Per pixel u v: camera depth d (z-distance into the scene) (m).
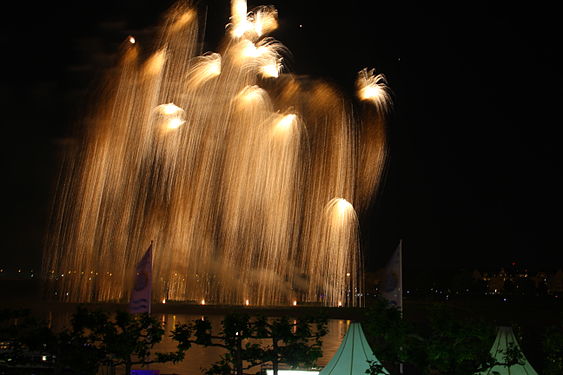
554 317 78.88
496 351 17.09
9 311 21.97
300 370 22.86
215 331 52.00
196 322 21.55
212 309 85.75
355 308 84.38
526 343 44.47
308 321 21.66
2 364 25.14
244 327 21.03
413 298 123.38
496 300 114.38
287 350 21.02
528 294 147.00
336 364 17.41
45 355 23.81
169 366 33.12
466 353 16.62
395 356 17.23
